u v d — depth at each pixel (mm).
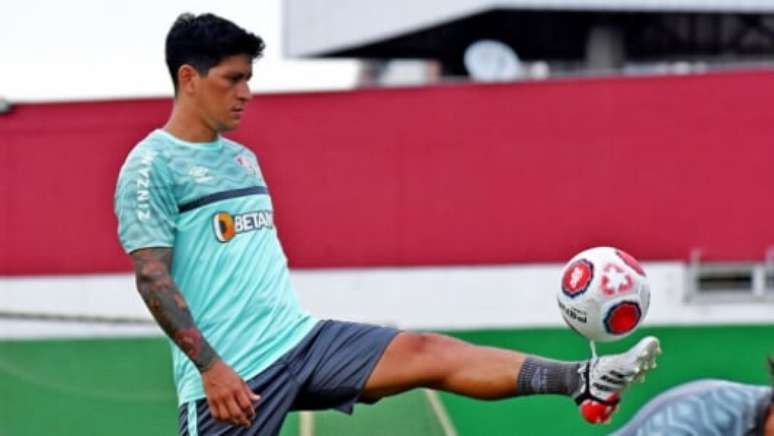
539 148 56062
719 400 16219
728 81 55344
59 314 49750
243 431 20062
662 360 44938
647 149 55688
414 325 55062
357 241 56312
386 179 56375
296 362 20141
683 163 55500
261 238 20266
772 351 44688
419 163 56344
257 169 20625
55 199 56625
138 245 19562
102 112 56375
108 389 45688
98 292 55594
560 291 19078
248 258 20078
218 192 20000
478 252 56188
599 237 55812
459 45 86000
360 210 56312
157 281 19453
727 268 55125
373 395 20281
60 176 56625
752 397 16203
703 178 55438
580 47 85500
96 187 56469
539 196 56031
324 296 55469
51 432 45750
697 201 55406
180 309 19406
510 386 19469
